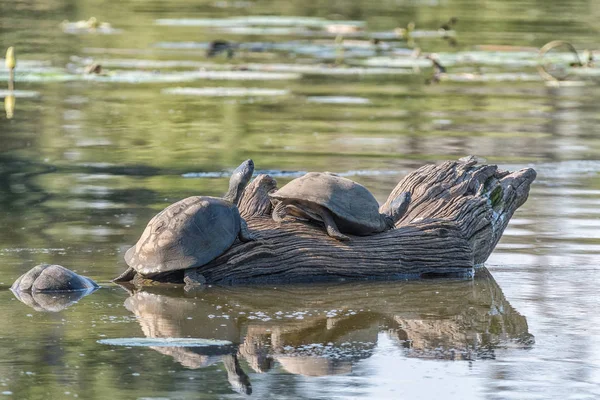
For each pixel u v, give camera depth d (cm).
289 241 1773
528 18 6341
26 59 4562
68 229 2061
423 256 1827
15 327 1438
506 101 3991
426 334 1444
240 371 1266
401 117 3606
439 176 1983
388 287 1741
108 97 3931
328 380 1242
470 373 1272
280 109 3734
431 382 1238
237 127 3372
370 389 1212
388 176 2619
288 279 1769
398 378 1252
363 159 2856
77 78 4097
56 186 2492
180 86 4191
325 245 1783
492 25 6038
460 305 1611
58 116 3516
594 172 2733
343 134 3259
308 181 1802
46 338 1387
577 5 7106
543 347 1381
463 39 5478
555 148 3066
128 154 2914
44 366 1271
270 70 4538
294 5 7138
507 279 1784
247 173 1805
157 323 1473
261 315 1534
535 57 4881
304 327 1473
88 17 6184
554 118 3619
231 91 4047
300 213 1812
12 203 2300
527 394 1201
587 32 5759
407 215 1919
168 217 1727
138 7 6831
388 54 5006
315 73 4600
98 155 2897
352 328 1470
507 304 1612
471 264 1856
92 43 5147
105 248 1916
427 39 5512
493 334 1444
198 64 4625
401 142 3133
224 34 5622
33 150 2950
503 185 2036
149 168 2723
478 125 3466
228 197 1808
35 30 5572
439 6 6969
